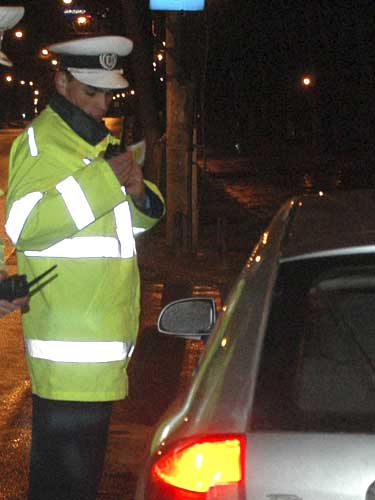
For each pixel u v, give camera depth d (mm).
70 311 4625
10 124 103688
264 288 3246
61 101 4754
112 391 4707
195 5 16797
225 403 2990
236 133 74750
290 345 3055
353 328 3176
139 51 21484
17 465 7242
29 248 4598
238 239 20609
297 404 2947
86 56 4688
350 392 2998
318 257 3234
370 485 2748
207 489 2867
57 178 4625
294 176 39094
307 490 2773
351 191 4613
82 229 4523
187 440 2977
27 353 4789
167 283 15117
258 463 2820
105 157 4637
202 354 3586
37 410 4777
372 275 3176
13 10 4852
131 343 4855
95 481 4828
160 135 22828
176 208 17734
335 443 2807
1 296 4477
